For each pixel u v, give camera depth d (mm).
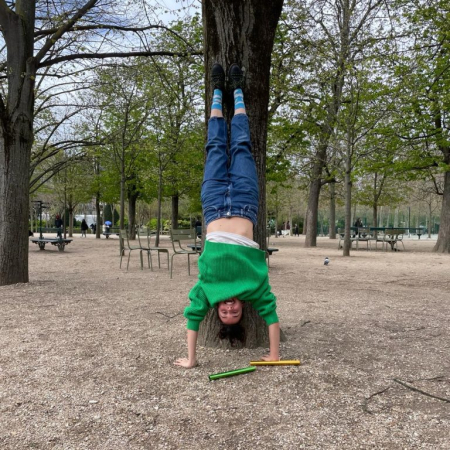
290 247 21547
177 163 21578
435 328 4922
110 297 6898
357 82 14750
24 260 8172
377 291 7766
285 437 2455
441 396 2996
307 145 18766
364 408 2803
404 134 17000
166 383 3211
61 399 2936
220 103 3816
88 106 12078
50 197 41000
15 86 7746
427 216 51969
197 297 3461
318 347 4098
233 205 3492
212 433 2502
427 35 14602
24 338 4395
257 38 3934
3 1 7633
